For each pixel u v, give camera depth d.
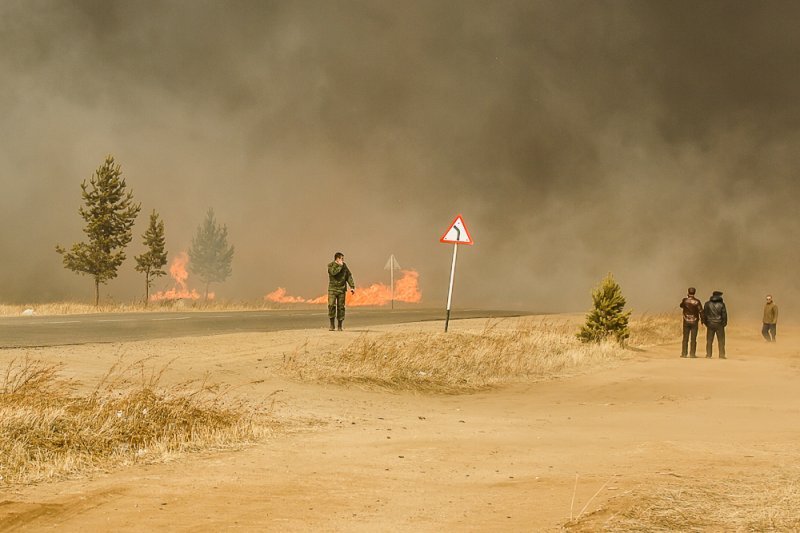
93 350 18.88
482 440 11.92
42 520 6.83
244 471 9.16
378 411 15.30
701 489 7.62
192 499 7.70
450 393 18.89
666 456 10.13
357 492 8.20
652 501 7.05
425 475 9.19
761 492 7.48
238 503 7.58
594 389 19.77
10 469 8.61
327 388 17.41
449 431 12.95
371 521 6.96
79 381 14.14
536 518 6.93
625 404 17.50
